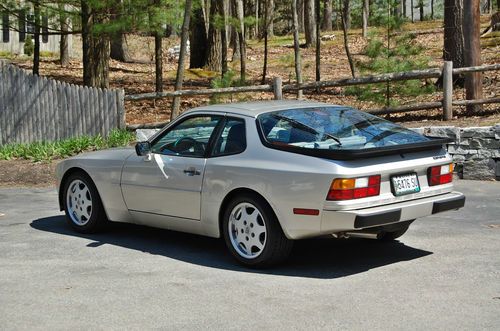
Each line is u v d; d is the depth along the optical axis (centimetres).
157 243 770
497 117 1392
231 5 3106
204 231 701
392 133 678
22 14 1772
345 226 601
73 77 2531
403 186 635
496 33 2953
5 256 720
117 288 605
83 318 532
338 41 3834
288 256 685
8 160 1377
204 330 502
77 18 1748
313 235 620
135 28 1661
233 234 672
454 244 732
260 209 643
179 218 720
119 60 3228
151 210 746
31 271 662
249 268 662
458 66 1781
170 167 720
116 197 779
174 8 1609
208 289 598
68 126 1550
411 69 1521
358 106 1738
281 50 3662
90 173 800
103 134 1535
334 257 696
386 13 1585
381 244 741
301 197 614
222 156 681
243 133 675
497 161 1118
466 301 550
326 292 583
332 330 496
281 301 562
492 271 630
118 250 741
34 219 912
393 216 616
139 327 511
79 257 713
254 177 643
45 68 2755
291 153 632
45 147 1403
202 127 711
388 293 576
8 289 607
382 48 1565
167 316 533
